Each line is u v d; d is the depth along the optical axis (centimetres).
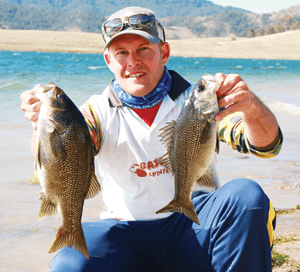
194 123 209
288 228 397
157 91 246
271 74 3725
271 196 511
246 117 223
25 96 208
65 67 3884
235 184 226
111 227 241
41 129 196
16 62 4488
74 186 205
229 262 223
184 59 7356
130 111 249
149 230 243
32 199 514
